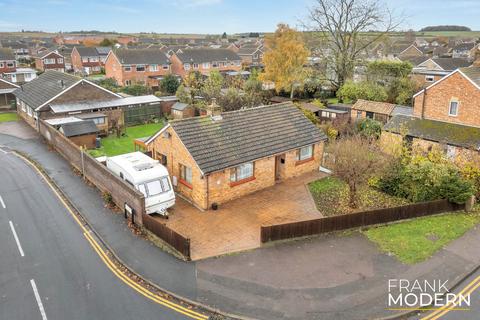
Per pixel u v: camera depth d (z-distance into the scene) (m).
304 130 28.98
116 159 24.25
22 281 16.28
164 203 21.97
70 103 41.84
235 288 15.75
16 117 47.81
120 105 43.88
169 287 15.84
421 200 24.28
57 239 19.77
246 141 25.42
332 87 64.06
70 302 14.98
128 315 14.28
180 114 46.94
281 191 25.80
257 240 19.62
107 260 17.95
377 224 21.39
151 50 84.62
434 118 34.16
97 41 163.38
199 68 88.31
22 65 103.44
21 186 26.53
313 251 18.59
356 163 22.56
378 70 55.53
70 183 27.08
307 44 62.00
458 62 74.88
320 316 14.16
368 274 16.69
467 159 27.19
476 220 22.44
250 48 118.06
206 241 19.48
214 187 23.09
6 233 20.23
